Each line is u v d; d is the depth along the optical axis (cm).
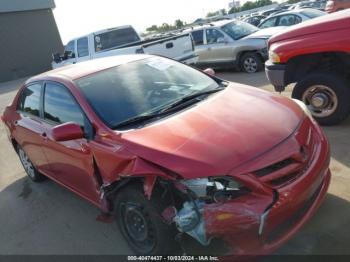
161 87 407
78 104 383
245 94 389
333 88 529
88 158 364
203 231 274
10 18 2555
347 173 420
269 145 294
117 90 392
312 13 1254
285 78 578
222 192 273
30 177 583
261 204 270
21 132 508
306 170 299
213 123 325
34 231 441
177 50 995
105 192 350
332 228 336
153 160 295
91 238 400
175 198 296
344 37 505
